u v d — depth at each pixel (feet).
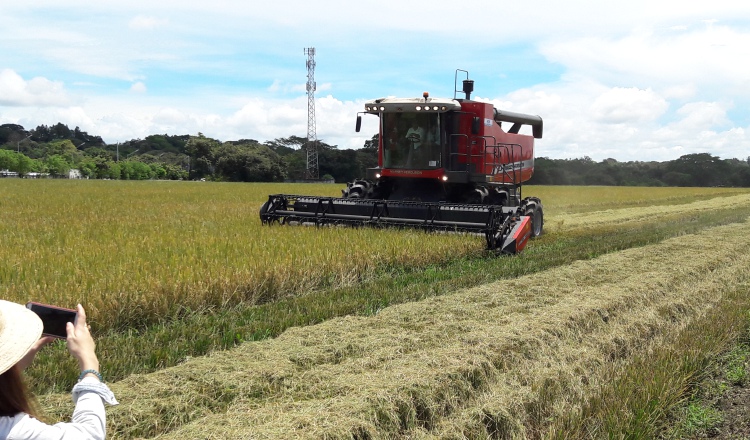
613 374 18.25
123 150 476.13
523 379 17.60
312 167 284.82
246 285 27.35
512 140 57.36
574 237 56.85
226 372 16.63
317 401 14.78
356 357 18.61
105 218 57.98
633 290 28.76
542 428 15.52
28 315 6.55
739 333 23.00
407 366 17.34
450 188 50.90
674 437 15.20
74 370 17.02
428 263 37.42
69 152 380.17
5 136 502.38
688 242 48.29
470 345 19.56
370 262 34.01
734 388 18.28
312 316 24.12
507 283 30.42
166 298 24.18
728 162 353.10
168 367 18.06
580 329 22.70
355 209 46.75
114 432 13.37
